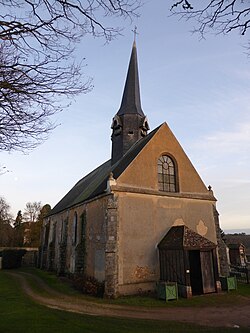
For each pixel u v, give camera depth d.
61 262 20.42
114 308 10.57
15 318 8.15
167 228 15.02
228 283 13.91
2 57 4.18
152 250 14.16
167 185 16.22
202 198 16.89
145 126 19.86
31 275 21.70
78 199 20.31
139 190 14.71
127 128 19.28
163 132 17.09
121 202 14.02
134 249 13.66
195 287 14.45
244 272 18.88
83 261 16.47
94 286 13.34
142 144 16.86
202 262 13.51
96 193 15.67
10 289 14.93
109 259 12.80
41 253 28.58
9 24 4.03
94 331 6.96
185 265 12.66
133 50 22.84
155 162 15.98
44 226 29.92
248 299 12.14
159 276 13.89
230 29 3.82
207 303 11.41
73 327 7.25
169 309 10.52
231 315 9.66
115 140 19.77
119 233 13.48
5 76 4.16
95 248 15.05
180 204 15.98
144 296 12.66
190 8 3.70
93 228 15.76
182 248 12.87
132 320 8.66
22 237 47.56
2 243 46.44
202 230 16.33
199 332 7.27
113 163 19.55
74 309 10.30
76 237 18.84
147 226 14.41
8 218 48.72
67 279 18.48
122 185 14.34
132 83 21.20
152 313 9.91
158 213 15.02
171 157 16.86
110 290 12.40
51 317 8.31
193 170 17.38
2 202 49.00
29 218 51.72
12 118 4.48
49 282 17.56
